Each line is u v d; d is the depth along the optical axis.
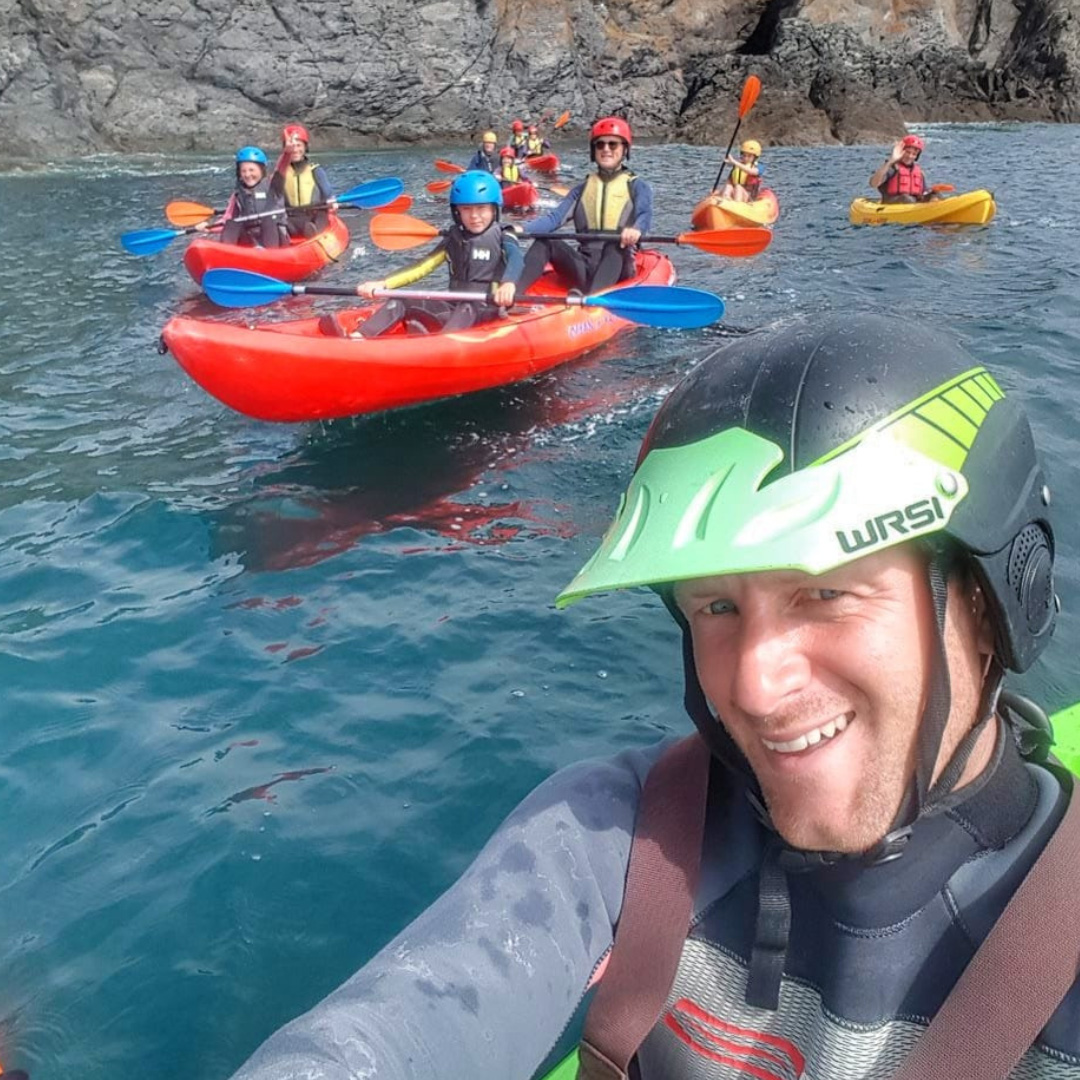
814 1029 1.01
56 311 8.33
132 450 5.45
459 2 20.31
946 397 0.90
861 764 0.90
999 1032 0.89
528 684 3.40
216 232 11.33
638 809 1.13
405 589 4.03
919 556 0.88
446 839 2.77
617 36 22.45
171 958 2.41
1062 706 3.02
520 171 16.56
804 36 22.66
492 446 5.46
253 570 4.19
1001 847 0.96
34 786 2.97
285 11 18.94
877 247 10.27
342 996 0.98
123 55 18.14
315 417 5.68
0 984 2.34
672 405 0.98
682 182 15.73
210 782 2.97
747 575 0.89
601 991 1.06
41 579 4.11
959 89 23.27
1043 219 11.42
